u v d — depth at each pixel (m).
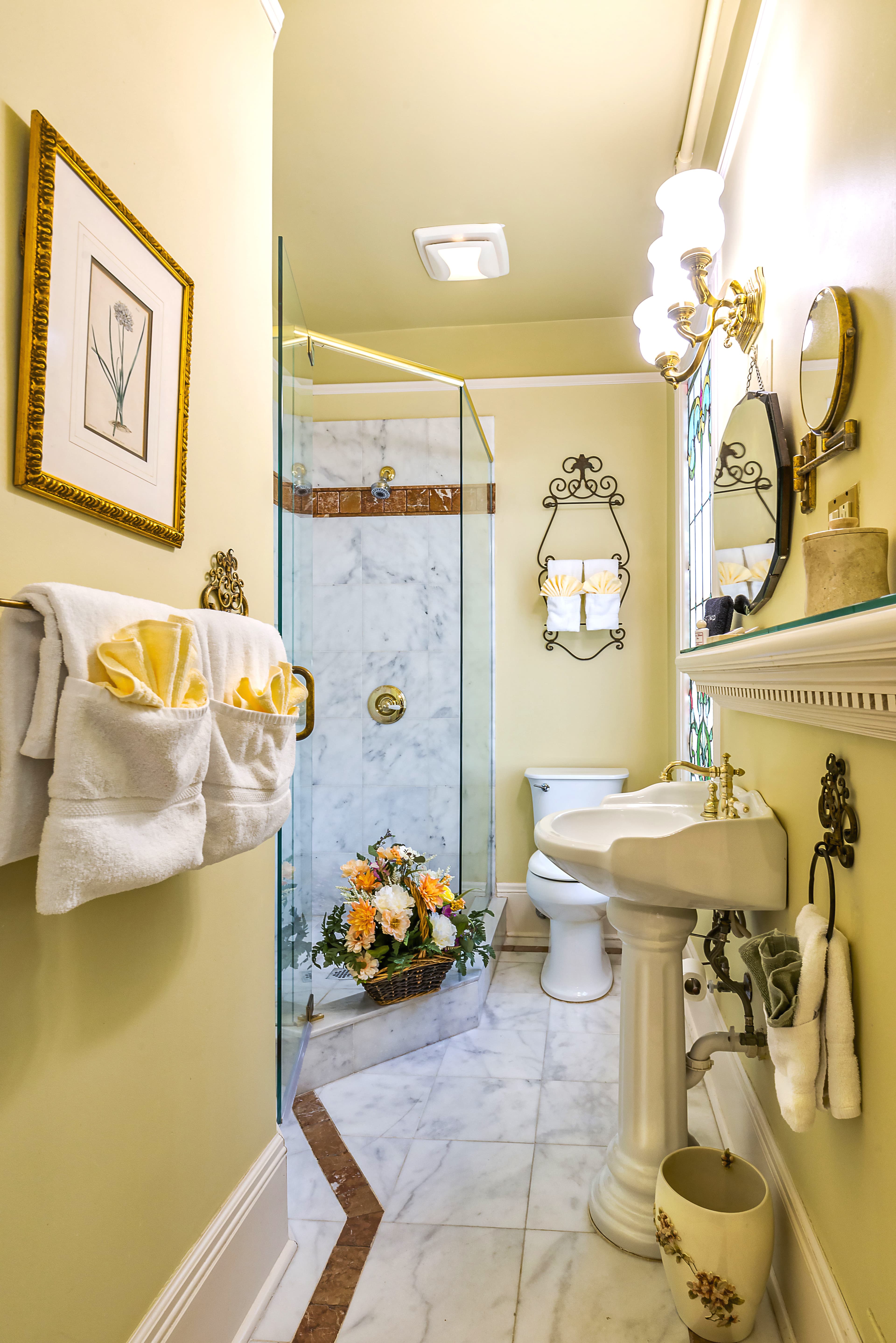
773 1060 1.10
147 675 0.84
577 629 3.29
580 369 3.50
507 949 3.40
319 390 3.24
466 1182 1.77
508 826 3.45
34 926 0.84
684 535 2.93
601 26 1.95
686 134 2.24
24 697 0.75
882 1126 0.96
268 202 1.53
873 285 1.00
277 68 2.08
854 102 1.07
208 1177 1.25
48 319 0.81
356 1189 1.75
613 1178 1.63
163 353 1.06
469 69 2.09
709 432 2.44
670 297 1.80
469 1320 1.38
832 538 0.93
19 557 0.80
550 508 3.43
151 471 1.04
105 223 0.92
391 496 3.21
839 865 1.14
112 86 0.97
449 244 2.88
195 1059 1.21
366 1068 2.33
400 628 3.21
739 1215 1.26
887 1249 0.94
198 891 1.22
